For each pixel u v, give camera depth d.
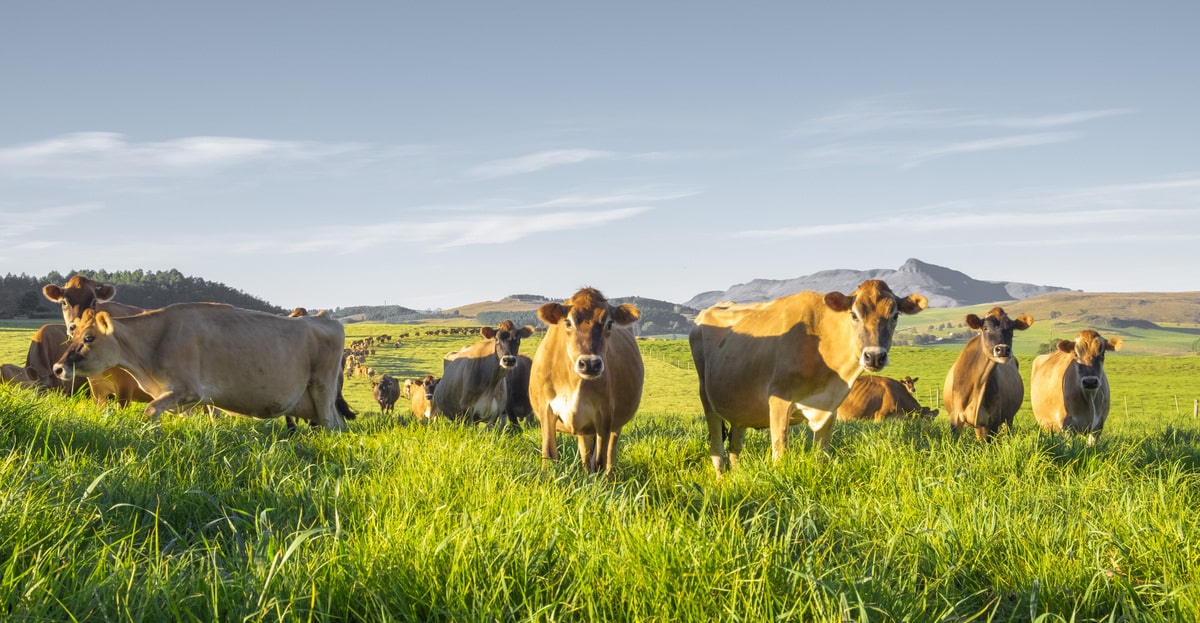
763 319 9.33
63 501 4.38
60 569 3.50
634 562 3.75
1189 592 3.87
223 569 3.73
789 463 6.92
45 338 13.63
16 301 153.12
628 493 6.41
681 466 9.70
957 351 103.69
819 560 4.05
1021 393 14.47
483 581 3.56
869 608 3.50
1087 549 4.49
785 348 8.80
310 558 3.83
